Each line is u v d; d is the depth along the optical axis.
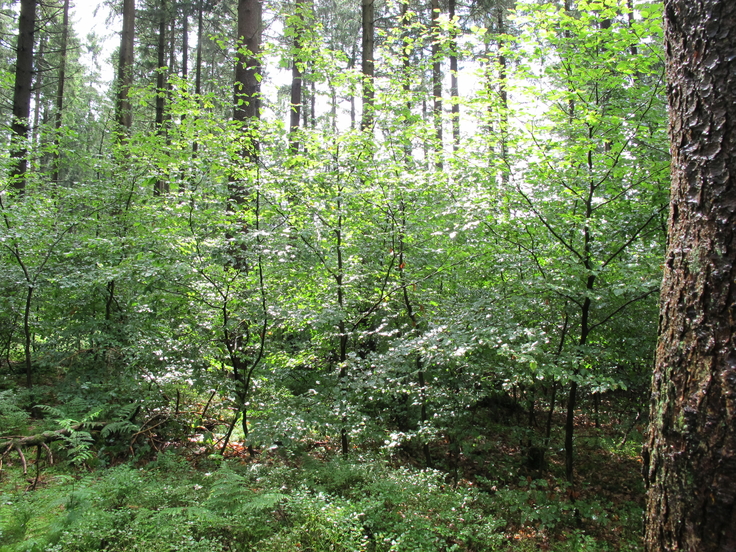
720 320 1.79
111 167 6.61
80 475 4.25
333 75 5.73
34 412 5.54
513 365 5.38
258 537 3.46
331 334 5.68
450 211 5.23
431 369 5.81
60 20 18.70
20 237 5.64
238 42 6.06
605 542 4.50
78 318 6.11
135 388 5.26
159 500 3.74
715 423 1.76
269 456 5.29
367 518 3.89
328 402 5.21
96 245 5.70
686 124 2.02
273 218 5.76
